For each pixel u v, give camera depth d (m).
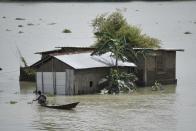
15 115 48.38
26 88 64.81
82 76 59.56
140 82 65.94
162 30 138.25
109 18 78.38
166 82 68.19
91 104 53.53
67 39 117.50
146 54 65.81
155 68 67.00
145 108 51.47
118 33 74.12
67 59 60.06
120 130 42.56
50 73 60.09
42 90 60.69
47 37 122.50
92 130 42.59
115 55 62.53
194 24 157.25
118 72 61.78
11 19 179.25
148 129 42.88
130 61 65.75
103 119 46.53
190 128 43.28
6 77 73.75
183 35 126.12
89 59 61.78
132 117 47.34
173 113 49.06
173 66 69.06
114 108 51.47
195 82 69.88
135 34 73.19
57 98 57.31
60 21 168.75
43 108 51.66
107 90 60.53
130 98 57.22
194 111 49.97
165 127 43.62
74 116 47.84
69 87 59.19
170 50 68.38
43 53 68.44
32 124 44.91
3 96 58.94
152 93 60.81
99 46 63.97
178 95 59.34
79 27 146.38
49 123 45.19
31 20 174.75
